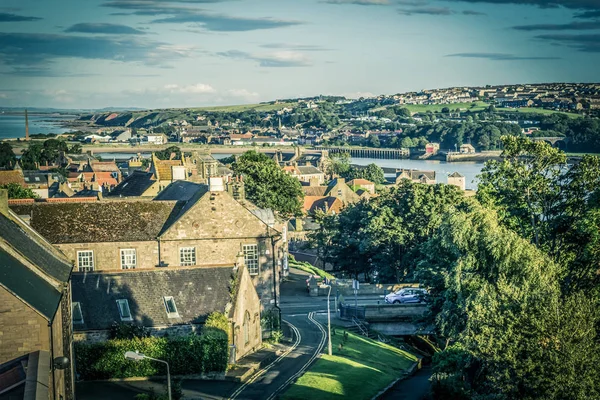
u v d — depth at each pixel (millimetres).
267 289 91812
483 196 110188
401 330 105125
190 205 92688
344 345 88562
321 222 156250
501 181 109750
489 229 83500
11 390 38531
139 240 90062
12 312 43844
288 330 94125
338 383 73500
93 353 71125
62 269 56875
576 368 57000
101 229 90375
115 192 160125
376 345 93312
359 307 104188
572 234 98688
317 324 98562
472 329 68000
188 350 72875
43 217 90375
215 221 91250
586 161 104938
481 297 71625
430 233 126500
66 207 91812
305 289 121750
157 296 76875
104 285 76312
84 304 74500
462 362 73438
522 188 108062
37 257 53875
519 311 65000
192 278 79000
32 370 40656
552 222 101938
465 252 84250
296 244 187625
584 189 103938
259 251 91812
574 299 63062
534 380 58281
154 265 90500
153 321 75125
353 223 149000
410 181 141125
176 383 68938
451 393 71688
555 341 59438
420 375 87625
